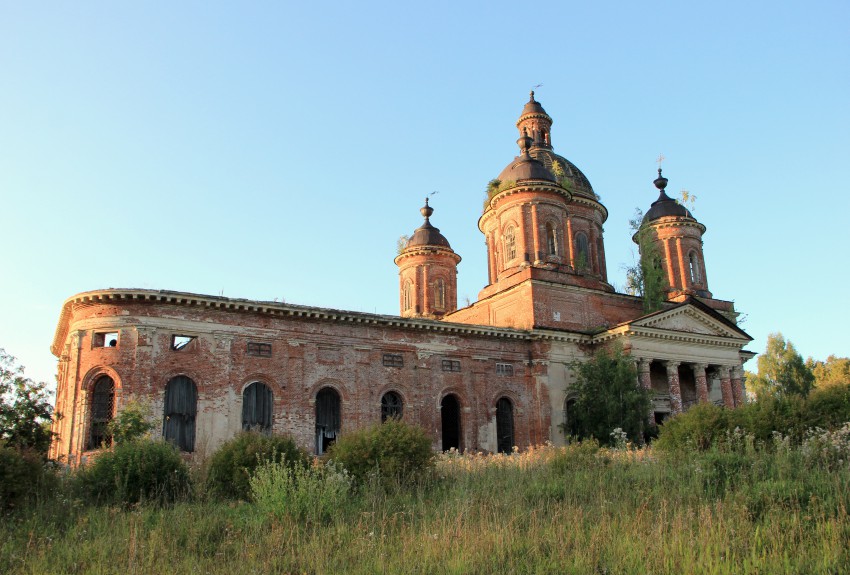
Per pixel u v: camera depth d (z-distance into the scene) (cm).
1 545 1345
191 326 2958
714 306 4703
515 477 1939
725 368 4153
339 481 1731
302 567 1191
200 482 1995
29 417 2389
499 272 4278
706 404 2561
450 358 3606
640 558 1127
